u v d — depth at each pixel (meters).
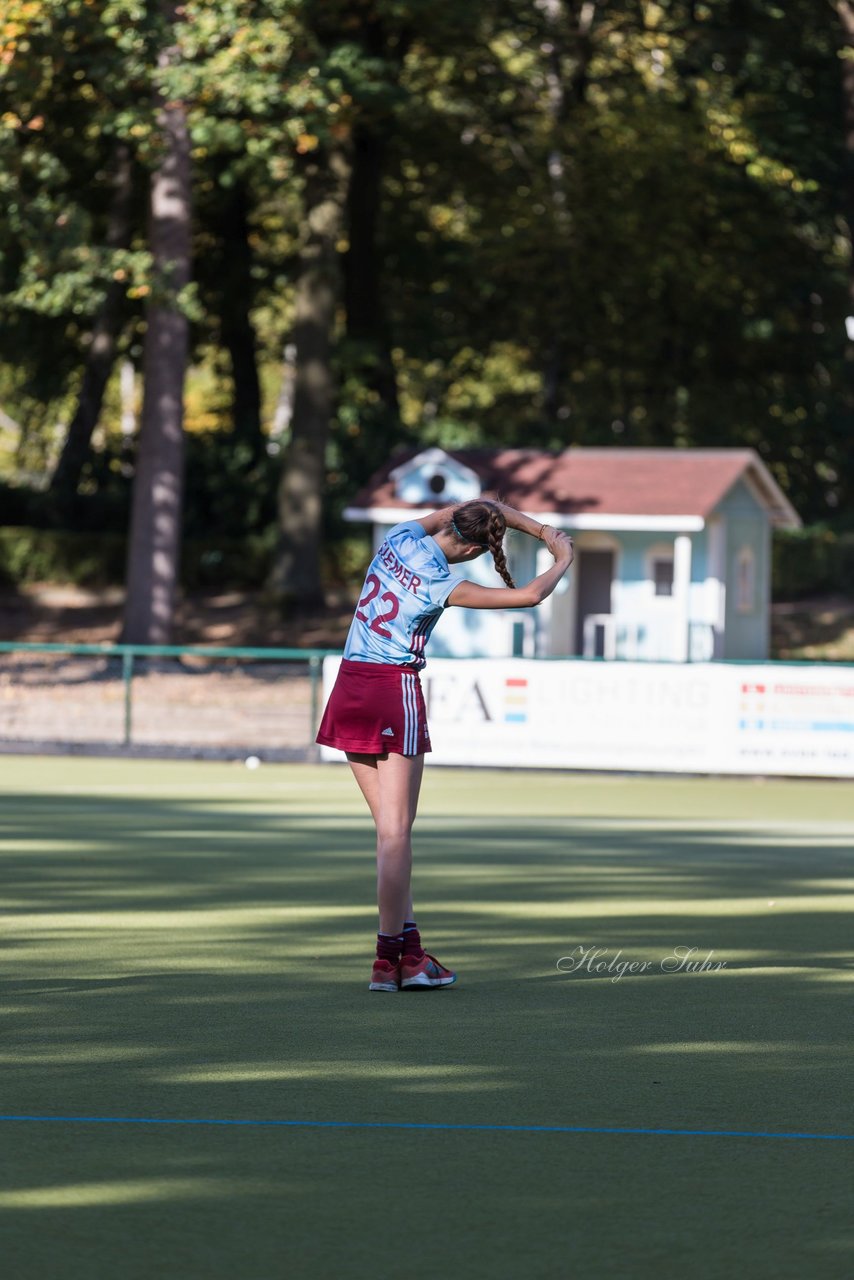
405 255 159.12
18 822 49.38
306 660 104.44
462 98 146.75
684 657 107.38
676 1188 15.33
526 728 66.44
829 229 161.00
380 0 119.19
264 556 142.88
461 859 42.38
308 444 132.00
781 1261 13.45
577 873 39.81
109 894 35.38
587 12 152.50
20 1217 14.39
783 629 132.88
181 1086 18.95
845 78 151.88
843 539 142.75
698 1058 20.61
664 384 157.25
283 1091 18.77
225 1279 12.99
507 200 149.62
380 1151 16.44
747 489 114.69
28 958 27.62
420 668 25.02
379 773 25.03
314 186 129.38
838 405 159.25
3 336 156.38
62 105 109.12
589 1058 20.56
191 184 104.69
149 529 108.06
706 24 150.50
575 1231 14.14
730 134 144.50
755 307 157.12
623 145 144.62
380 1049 20.97
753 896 36.19
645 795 59.84
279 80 95.62
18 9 88.69
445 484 111.50
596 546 108.62
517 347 163.38
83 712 82.00
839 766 63.78
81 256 98.38
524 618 106.94
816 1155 16.44
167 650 71.88
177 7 97.00
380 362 151.00
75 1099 18.36
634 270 147.62
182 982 25.56
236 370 159.50
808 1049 21.17
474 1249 13.69
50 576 144.62
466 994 24.83
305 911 33.09
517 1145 16.69
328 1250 13.64
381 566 24.81
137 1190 15.13
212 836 46.16
